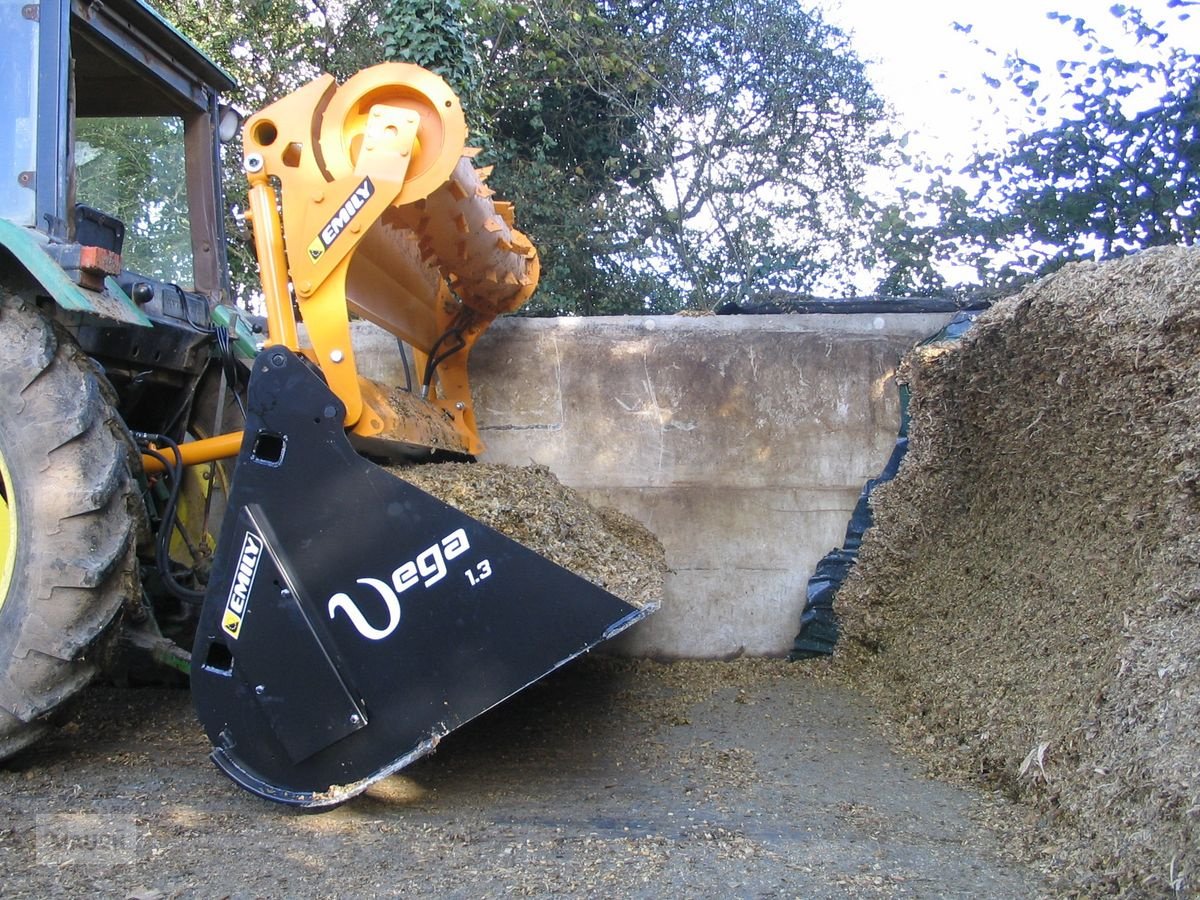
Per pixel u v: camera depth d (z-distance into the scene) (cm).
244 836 263
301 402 279
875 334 489
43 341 309
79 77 399
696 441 488
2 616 300
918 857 259
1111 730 263
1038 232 592
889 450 484
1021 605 356
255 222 305
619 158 1044
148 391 418
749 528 488
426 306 428
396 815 284
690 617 487
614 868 246
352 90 304
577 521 358
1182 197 564
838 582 475
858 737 376
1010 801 302
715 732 381
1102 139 576
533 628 273
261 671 279
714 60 1051
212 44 990
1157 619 266
